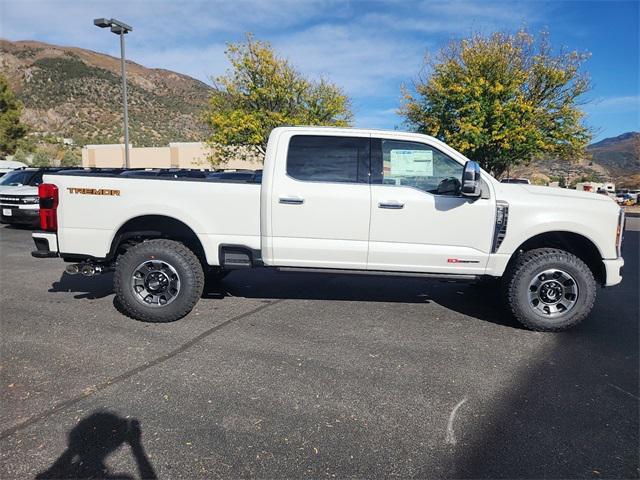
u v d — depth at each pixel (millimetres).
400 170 4676
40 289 5992
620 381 3545
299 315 5035
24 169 12992
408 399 3215
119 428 2797
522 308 4590
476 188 4293
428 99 21844
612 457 2596
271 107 23781
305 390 3316
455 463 2523
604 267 4668
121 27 19188
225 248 4773
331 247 4680
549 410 3096
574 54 20562
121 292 4664
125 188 4691
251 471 2424
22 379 3436
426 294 6012
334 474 2414
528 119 20016
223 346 4117
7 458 2496
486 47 20656
